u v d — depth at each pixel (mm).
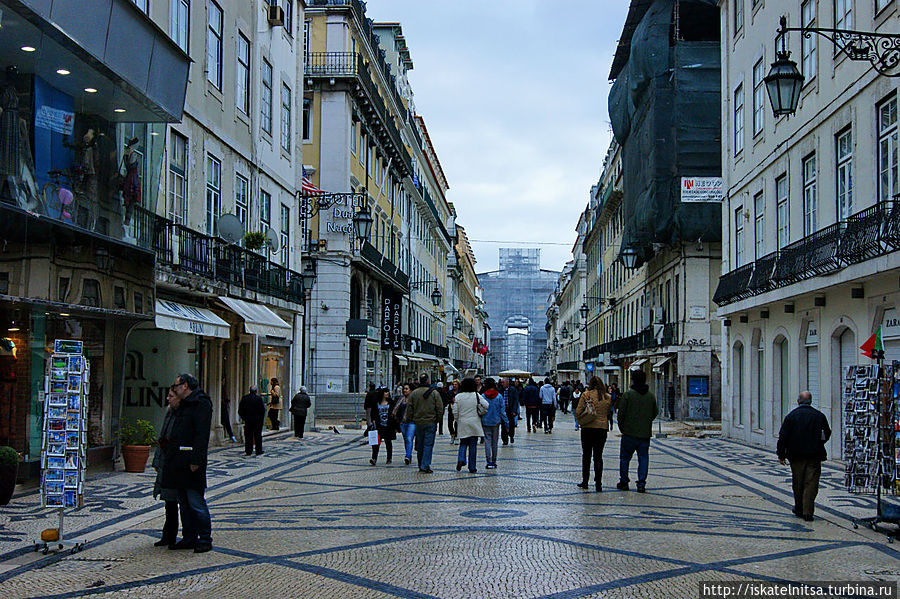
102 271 13906
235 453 20016
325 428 30422
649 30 34719
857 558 8133
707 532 9391
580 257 83125
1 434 12953
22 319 13172
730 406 26891
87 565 7680
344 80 35250
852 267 16078
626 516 10453
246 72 23688
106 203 14258
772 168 22391
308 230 33594
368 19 40781
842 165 17859
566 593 6570
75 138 13359
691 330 34812
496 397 16797
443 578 7059
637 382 13234
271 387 27047
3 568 7523
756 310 23891
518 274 139375
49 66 12438
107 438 15203
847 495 13086
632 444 13125
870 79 16188
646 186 34969
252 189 24078
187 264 18078
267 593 6598
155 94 14328
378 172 43312
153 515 10586
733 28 26547
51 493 8406
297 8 28984
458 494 12594
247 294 22031
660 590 6688
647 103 35250
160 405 18312
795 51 20625
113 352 15336
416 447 16109
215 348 21766
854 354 17578
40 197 12438
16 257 11781
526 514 10547
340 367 34625
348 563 7660
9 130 11820
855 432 10766
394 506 11344
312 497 12422
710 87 33375
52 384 8555
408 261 53438
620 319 55719
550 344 127875
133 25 13289
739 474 16109
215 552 8227
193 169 19562
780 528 9883
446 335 78812
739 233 25938
